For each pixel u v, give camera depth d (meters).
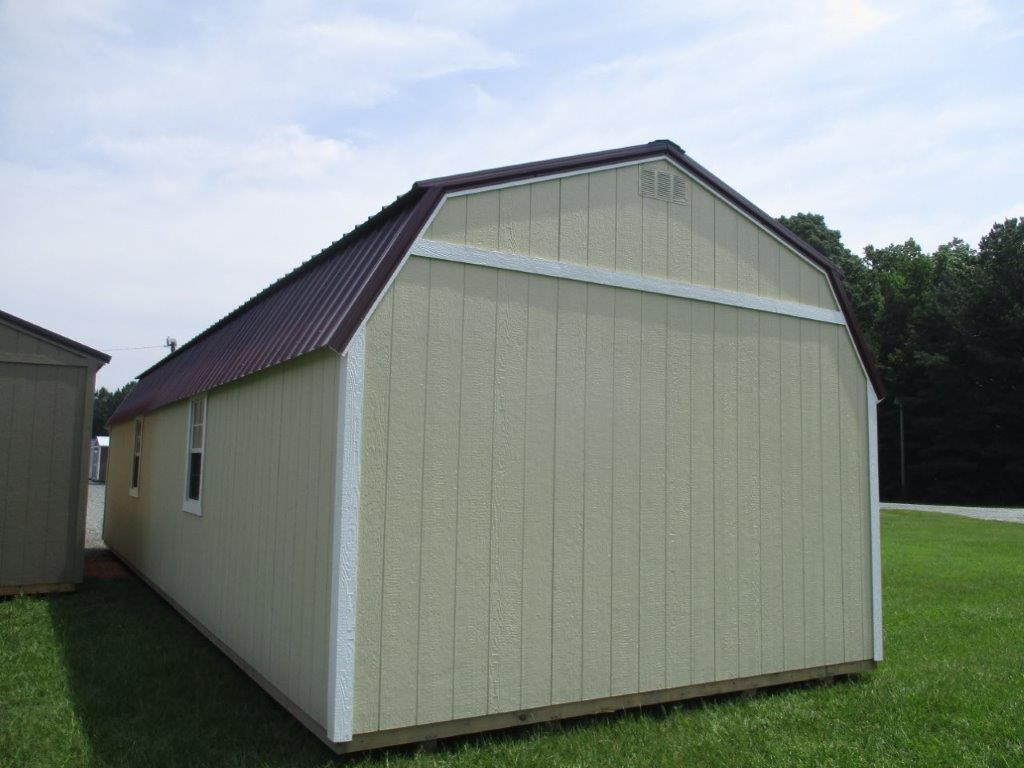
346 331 4.45
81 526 9.29
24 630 7.41
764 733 5.05
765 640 6.01
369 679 4.36
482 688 4.75
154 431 10.53
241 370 6.34
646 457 5.59
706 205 6.13
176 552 8.68
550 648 5.04
